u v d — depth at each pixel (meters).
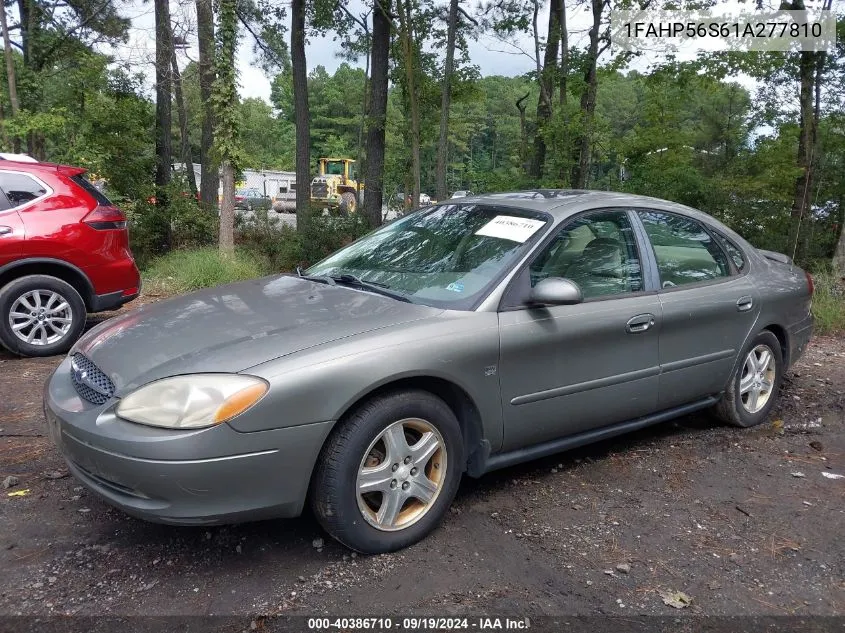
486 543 3.16
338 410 2.80
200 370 2.75
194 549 3.05
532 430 3.52
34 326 6.21
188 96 20.38
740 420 4.71
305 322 3.13
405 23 14.65
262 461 2.69
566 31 14.56
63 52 15.30
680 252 4.31
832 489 3.85
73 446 2.82
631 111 17.16
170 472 2.59
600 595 2.78
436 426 3.12
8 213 6.07
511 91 35.50
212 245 13.94
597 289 3.78
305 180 16.62
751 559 3.09
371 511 3.00
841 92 13.69
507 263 3.52
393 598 2.72
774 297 4.75
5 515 3.32
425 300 3.42
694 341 4.20
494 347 3.26
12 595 2.71
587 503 3.59
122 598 2.70
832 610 2.73
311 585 2.79
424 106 16.59
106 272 6.54
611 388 3.79
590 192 4.32
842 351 7.11
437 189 15.09
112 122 13.68
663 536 3.27
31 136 13.69
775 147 13.59
